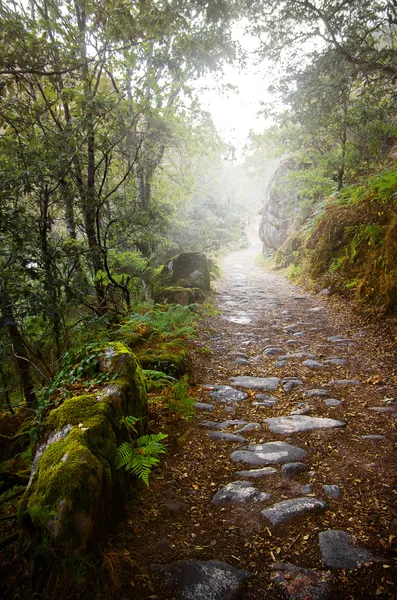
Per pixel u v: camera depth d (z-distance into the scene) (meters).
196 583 2.19
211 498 3.00
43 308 4.96
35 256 5.44
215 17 6.22
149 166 11.04
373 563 2.26
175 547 2.50
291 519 2.70
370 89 9.14
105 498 2.48
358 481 3.10
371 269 8.28
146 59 7.35
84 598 2.12
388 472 3.19
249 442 3.85
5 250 5.20
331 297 9.97
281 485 3.12
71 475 2.30
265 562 2.35
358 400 4.66
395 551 2.35
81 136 6.22
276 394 5.07
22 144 5.81
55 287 5.53
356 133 11.79
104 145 6.64
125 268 9.73
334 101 9.47
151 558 2.41
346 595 2.08
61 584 2.13
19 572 2.39
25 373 6.02
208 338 7.59
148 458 2.71
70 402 2.97
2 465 4.12
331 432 3.92
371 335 6.91
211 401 4.88
